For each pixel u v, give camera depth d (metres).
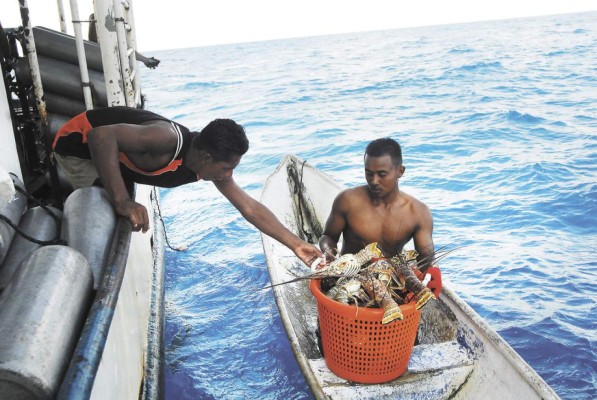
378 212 3.92
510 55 28.05
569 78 19.23
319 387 3.40
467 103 15.66
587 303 5.20
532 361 4.47
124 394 3.00
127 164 3.05
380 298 3.29
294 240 3.60
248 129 14.19
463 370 3.63
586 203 7.46
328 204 6.12
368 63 31.41
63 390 1.67
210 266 6.53
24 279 2.08
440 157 10.12
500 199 7.84
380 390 3.50
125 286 3.43
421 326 4.29
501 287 5.54
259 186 9.35
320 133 13.05
